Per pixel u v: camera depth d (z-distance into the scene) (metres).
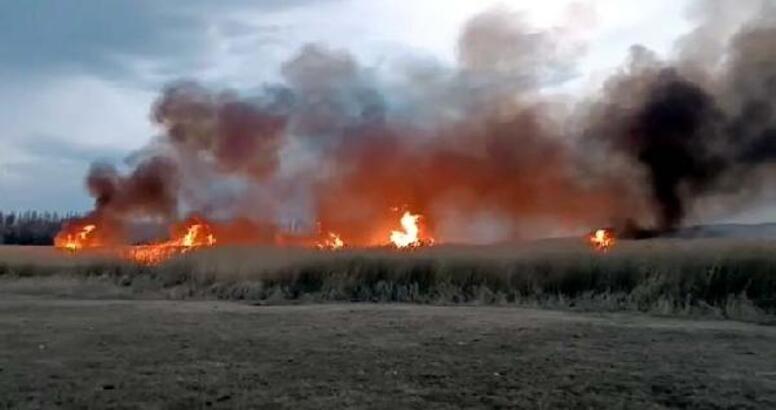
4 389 9.45
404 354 12.19
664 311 18.67
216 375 10.40
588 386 9.70
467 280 23.45
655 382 9.97
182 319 17.30
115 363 11.36
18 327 15.78
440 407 8.55
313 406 8.57
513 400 8.92
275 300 22.97
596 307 19.73
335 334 14.62
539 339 13.88
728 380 10.12
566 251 24.95
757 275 20.03
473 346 13.04
